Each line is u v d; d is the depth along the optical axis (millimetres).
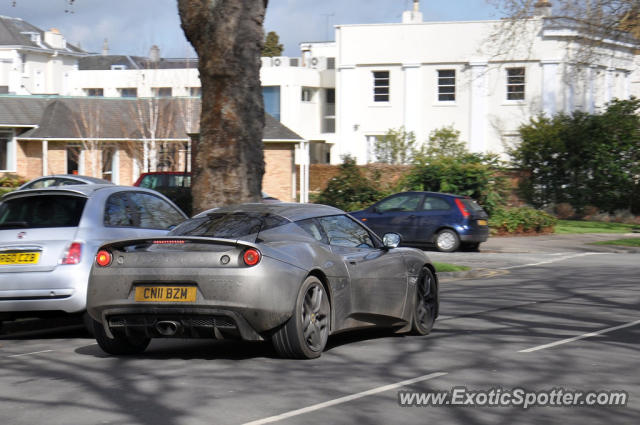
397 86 44875
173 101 45500
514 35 28766
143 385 6648
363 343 8734
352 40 45469
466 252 22234
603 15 27375
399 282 8891
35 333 10391
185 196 24109
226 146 13172
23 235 9227
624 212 34656
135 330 7562
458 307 11781
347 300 8133
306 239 7953
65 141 43281
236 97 13148
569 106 41875
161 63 60750
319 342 7781
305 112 55188
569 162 34719
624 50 41844
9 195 9617
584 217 35312
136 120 44219
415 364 7531
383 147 41688
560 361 7711
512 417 5742
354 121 45656
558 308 11602
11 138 42875
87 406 5965
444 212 22125
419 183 28734
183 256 7289
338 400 6109
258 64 13359
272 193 40594
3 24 68312
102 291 7516
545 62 41625
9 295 9047
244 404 5984
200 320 7273
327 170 43062
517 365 7508
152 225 10227
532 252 22516
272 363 7555
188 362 7668
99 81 62906
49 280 9031
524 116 42344
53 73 71125
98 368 7445
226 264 7180
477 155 30359
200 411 5777
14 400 6191
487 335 9281
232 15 12953
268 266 7211
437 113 44156
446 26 43719
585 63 29953
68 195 9578
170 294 7270
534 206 35875
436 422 5578
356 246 8656
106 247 7637
